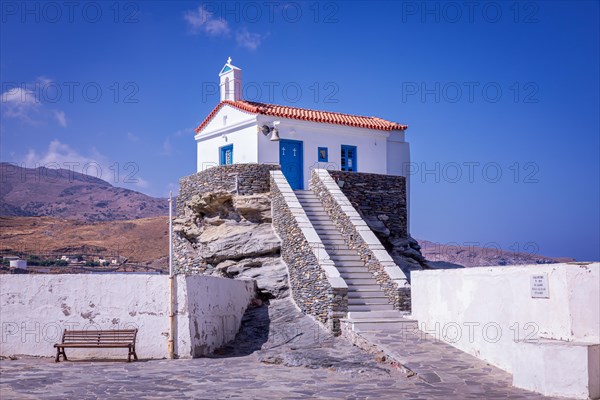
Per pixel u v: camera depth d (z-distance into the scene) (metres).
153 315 16.80
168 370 14.61
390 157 29.70
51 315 16.72
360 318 18.16
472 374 13.04
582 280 11.86
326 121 27.67
